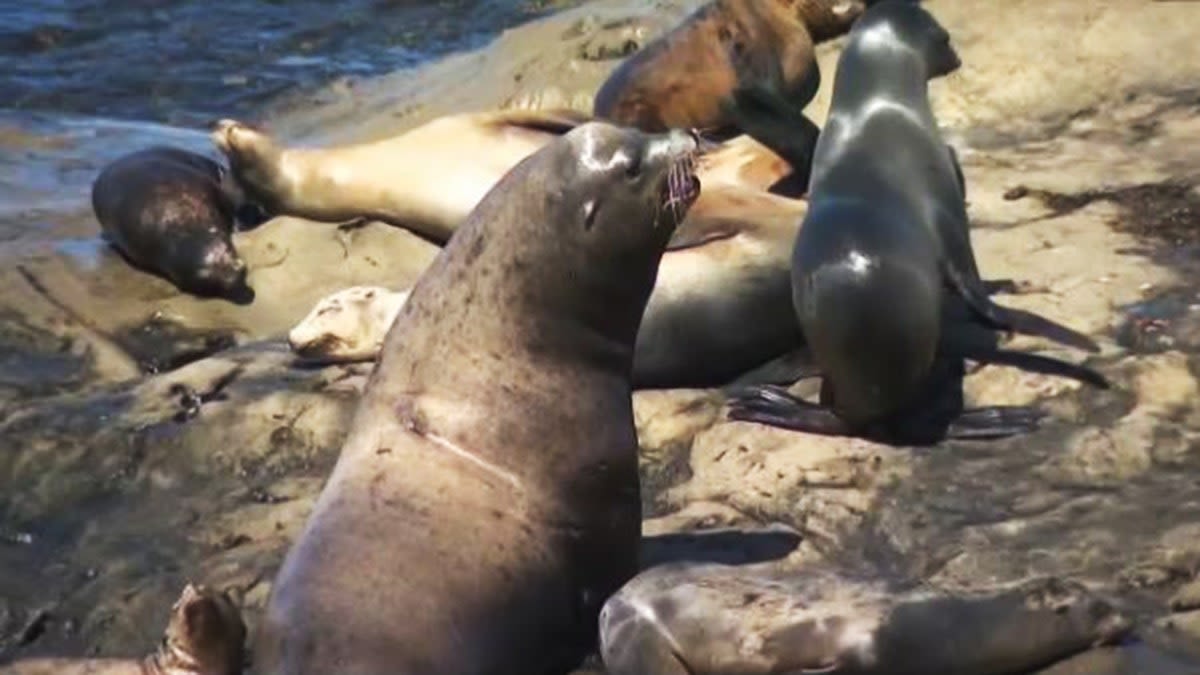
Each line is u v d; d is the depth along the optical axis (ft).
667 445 52.39
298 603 40.19
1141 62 75.10
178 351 61.05
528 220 44.21
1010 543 45.91
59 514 52.24
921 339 50.16
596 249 43.88
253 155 67.26
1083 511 47.03
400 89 91.76
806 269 50.49
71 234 70.18
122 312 63.36
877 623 39.40
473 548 42.22
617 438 44.52
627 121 76.74
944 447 50.26
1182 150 68.54
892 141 54.34
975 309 53.16
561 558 43.39
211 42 102.68
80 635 46.91
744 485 49.73
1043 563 44.96
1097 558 45.01
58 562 49.96
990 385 52.80
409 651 40.09
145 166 67.72
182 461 53.72
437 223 66.18
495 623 41.96
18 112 92.84
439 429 43.68
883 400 50.39
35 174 80.38
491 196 45.19
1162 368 52.65
